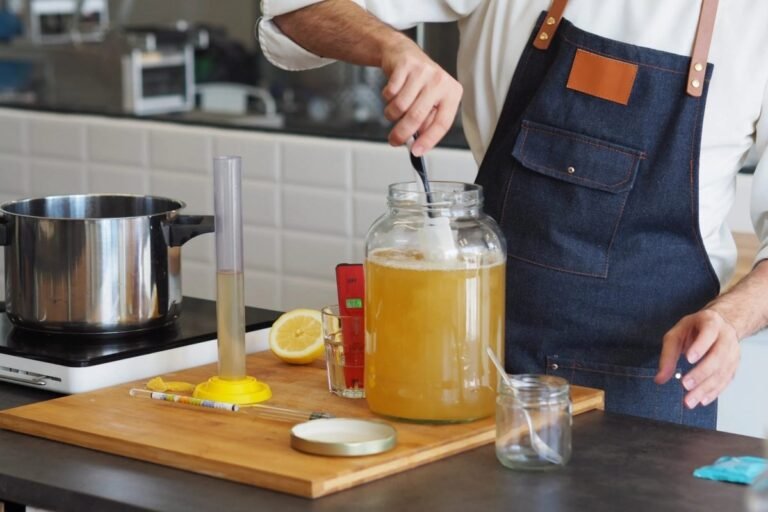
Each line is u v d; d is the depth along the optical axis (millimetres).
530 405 1560
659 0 2074
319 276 3404
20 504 1597
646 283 2107
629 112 2084
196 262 3564
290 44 2146
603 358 2121
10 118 3836
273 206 3443
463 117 2314
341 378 1841
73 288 2002
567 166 2107
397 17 2225
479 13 2213
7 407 1850
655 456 1626
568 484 1519
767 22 2049
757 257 2018
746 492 1493
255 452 1573
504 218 2158
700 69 2055
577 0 2121
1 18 5531
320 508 1439
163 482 1531
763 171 2084
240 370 1855
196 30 5625
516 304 2148
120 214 2217
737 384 2752
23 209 2127
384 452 1568
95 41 5410
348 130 3627
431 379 1685
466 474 1555
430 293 1670
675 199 2090
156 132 3576
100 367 1900
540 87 2129
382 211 3268
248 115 5145
